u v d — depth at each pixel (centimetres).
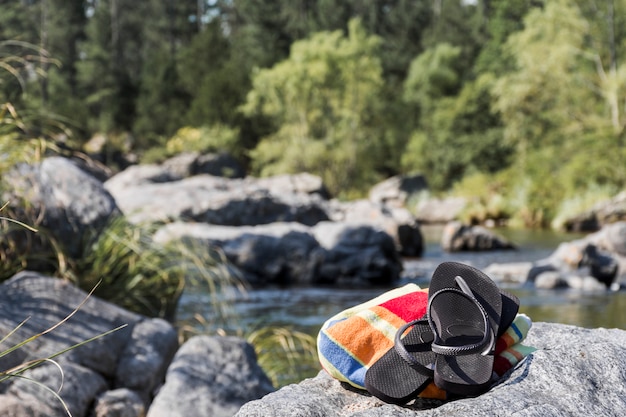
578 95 2703
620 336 203
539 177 2691
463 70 4572
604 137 2614
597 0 2748
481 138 3581
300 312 849
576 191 2550
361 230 1190
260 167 3659
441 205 2691
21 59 527
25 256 515
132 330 441
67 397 376
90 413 385
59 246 534
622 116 2634
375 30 5284
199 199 1523
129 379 415
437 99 4144
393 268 1149
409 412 159
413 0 5350
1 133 509
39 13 4981
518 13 4066
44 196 559
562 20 2683
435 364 167
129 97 4891
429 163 3759
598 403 159
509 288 1052
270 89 3525
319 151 3366
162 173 2144
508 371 174
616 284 1073
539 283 1062
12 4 3097
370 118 3678
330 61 3481
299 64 3438
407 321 183
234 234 1126
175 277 601
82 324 421
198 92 4281
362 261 1123
